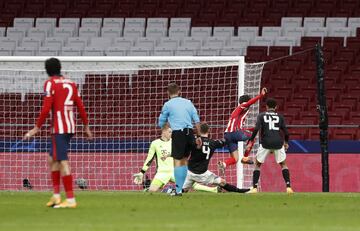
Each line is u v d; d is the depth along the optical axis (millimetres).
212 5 117938
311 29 111250
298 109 92688
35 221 35500
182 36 113000
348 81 99188
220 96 81438
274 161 74438
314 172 74938
